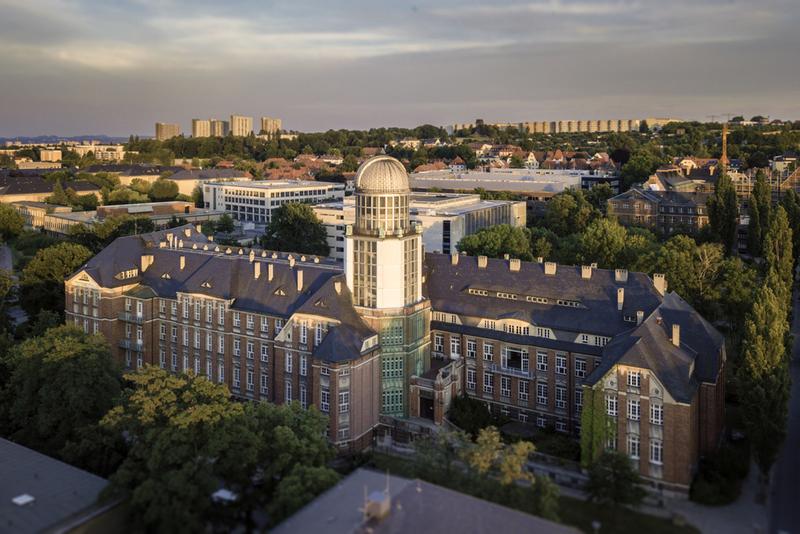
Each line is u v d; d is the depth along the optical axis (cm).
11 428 10875
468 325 12612
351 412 11044
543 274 12625
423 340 12262
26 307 16612
